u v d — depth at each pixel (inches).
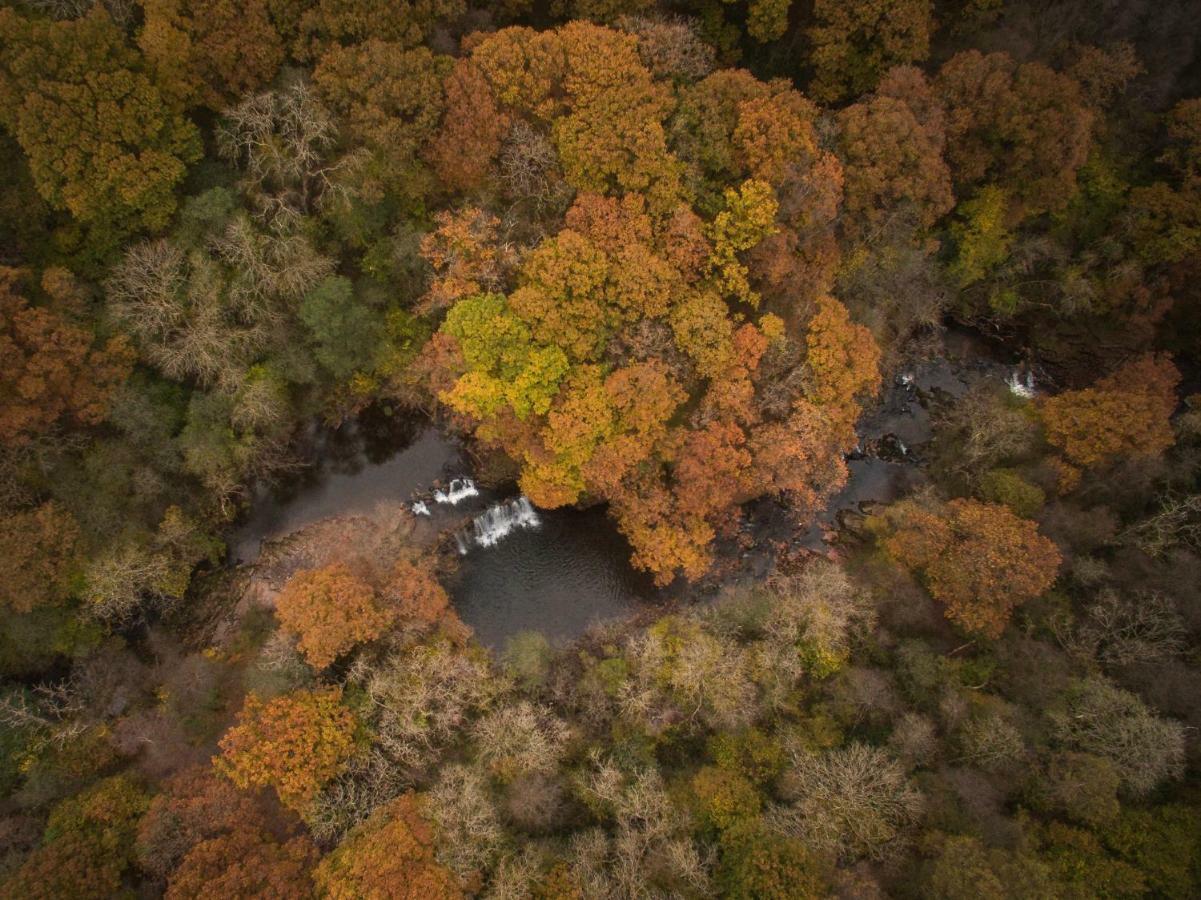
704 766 1412.4
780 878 1166.3
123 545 1487.5
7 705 1374.3
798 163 1439.5
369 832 1223.5
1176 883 1200.2
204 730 1450.5
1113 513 1651.1
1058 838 1278.3
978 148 1712.6
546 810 1346.0
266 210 1444.4
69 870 1147.3
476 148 1408.7
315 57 1438.2
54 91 1237.7
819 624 1530.5
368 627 1402.6
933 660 1512.1
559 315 1390.3
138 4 1359.5
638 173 1403.8
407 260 1577.3
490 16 1605.6
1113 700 1365.7
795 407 1549.0
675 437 1518.2
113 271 1428.4
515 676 1596.9
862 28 1620.3
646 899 1216.2
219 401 1551.4
